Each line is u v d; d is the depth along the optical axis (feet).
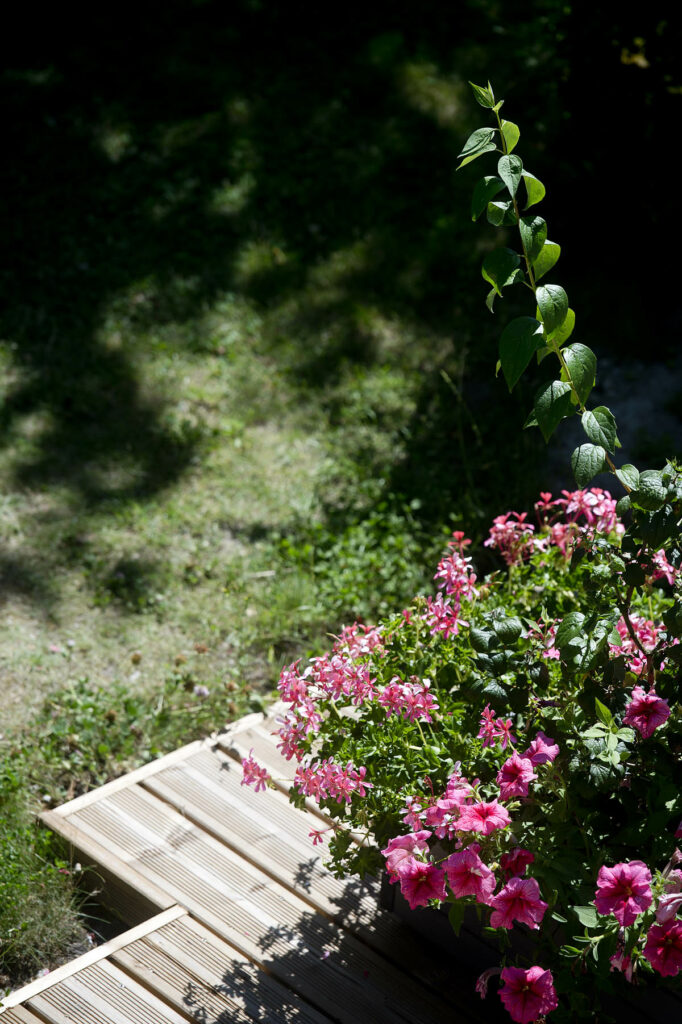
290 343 20.65
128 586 15.19
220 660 13.92
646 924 6.55
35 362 19.66
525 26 30.01
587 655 7.20
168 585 15.21
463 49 29.48
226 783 11.11
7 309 20.92
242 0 31.83
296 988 8.61
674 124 19.72
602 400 18.90
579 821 7.34
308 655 13.99
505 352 6.61
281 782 11.14
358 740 8.36
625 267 21.27
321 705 8.38
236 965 8.82
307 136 26.43
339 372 19.92
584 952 6.56
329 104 27.55
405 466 17.58
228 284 22.08
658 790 7.10
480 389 19.29
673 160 20.01
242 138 26.30
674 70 19.39
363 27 30.66
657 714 7.30
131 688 13.33
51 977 8.55
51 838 10.47
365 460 17.66
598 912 6.48
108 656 13.91
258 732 11.95
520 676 7.60
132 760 12.32
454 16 30.81
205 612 14.70
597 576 7.63
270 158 25.73
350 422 18.72
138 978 8.61
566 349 6.73
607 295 20.67
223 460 17.81
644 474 7.08
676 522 7.07
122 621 14.56
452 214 23.84
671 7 19.07
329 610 14.69
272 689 13.53
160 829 10.44
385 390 19.36
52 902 10.03
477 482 17.10
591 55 19.89
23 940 9.74
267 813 10.69
